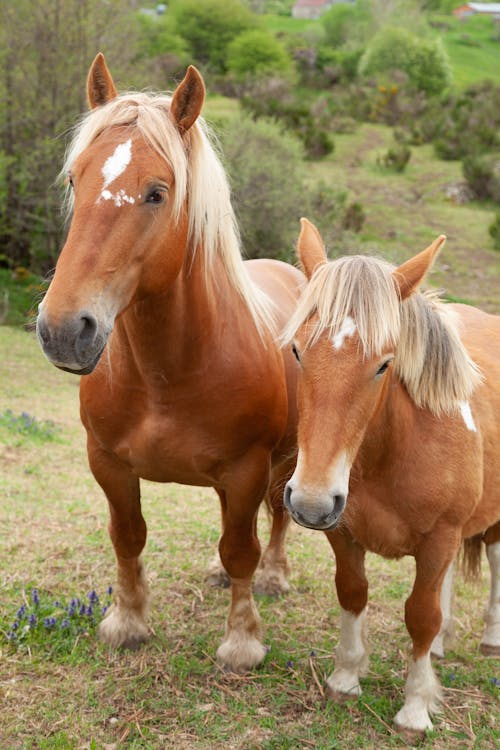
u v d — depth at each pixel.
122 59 14.28
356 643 3.01
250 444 3.02
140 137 2.32
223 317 2.91
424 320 2.67
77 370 2.19
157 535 4.59
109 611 3.43
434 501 2.70
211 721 2.84
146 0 20.11
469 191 21.62
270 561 4.04
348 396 2.24
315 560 4.48
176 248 2.49
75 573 3.93
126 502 3.21
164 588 3.89
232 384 2.89
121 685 3.03
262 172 14.96
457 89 39.41
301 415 2.34
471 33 67.69
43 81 13.82
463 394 2.79
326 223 15.81
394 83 37.75
